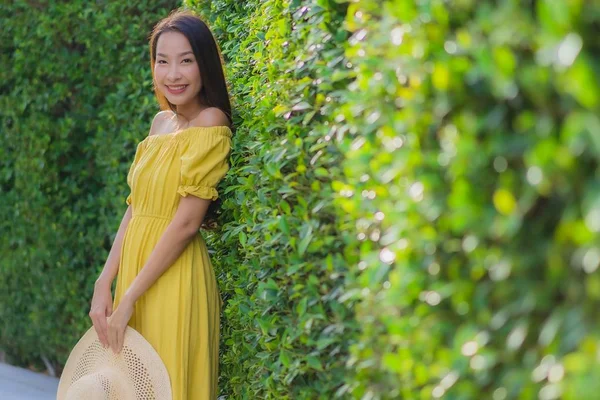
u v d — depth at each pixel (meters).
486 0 1.91
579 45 1.60
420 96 2.10
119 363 3.86
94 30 5.90
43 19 5.98
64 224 6.23
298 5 3.26
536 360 1.82
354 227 2.62
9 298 6.74
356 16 2.60
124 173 5.70
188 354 3.82
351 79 2.82
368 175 2.47
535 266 1.81
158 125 4.23
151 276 3.80
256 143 3.53
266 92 3.52
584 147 1.62
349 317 2.73
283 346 3.14
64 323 6.39
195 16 3.99
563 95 1.68
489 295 1.95
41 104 6.16
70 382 4.05
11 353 7.12
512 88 1.77
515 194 1.82
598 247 1.58
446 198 2.04
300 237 2.93
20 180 6.36
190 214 3.80
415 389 2.25
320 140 2.90
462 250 2.02
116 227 5.79
